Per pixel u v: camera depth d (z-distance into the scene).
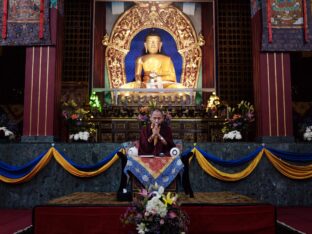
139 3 13.64
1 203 8.27
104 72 13.16
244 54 13.41
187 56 13.38
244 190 8.39
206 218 4.99
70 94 12.96
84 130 9.46
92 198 5.93
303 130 10.62
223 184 8.38
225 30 13.54
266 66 9.41
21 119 13.69
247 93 13.25
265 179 8.45
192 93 13.00
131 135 12.02
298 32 9.40
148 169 5.42
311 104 13.84
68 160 8.30
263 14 9.40
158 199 4.29
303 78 14.02
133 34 13.52
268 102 9.30
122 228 4.88
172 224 4.24
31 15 9.35
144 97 12.92
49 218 4.94
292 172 8.42
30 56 9.35
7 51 13.86
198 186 8.34
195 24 13.52
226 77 13.34
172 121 12.12
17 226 6.03
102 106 12.63
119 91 13.02
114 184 8.27
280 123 9.23
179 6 13.62
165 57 13.41
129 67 13.31
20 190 8.29
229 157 8.56
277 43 9.37
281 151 8.50
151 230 4.21
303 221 6.48
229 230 4.98
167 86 13.13
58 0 9.67
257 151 8.50
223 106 12.23
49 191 8.28
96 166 8.25
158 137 5.98
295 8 9.47
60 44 9.85
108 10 13.53
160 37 13.54
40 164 8.23
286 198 8.41
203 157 8.38
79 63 13.20
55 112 9.34
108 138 12.00
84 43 13.34
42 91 9.23
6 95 13.84
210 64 13.22
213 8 13.48
